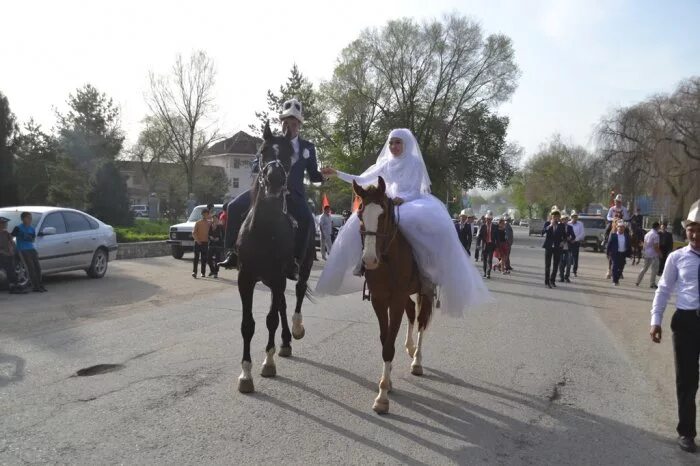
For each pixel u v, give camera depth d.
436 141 46.75
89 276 13.73
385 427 4.72
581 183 67.81
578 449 4.43
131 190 71.69
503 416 5.10
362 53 45.97
